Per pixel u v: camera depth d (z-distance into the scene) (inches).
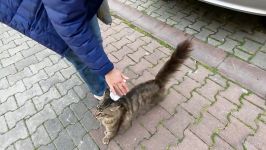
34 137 105.8
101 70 64.1
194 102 107.0
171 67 99.8
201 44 131.0
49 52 148.8
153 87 101.4
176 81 116.6
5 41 165.0
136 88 100.3
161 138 97.0
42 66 139.8
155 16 156.5
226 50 125.2
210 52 126.1
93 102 115.7
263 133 92.7
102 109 86.4
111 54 138.3
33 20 70.1
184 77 117.9
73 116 111.3
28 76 135.0
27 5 67.2
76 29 55.1
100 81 104.3
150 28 150.4
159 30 146.9
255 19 139.3
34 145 103.0
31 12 68.3
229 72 116.1
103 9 88.7
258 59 118.0
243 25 137.9
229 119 98.8
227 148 90.4
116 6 174.4
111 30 156.1
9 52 154.5
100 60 62.3
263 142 90.2
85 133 104.0
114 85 68.9
